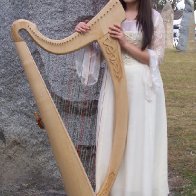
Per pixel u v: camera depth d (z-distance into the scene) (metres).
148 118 3.68
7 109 4.54
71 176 3.56
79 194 3.56
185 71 14.87
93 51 3.79
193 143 6.66
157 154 3.77
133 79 3.66
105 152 3.69
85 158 4.36
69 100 4.38
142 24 3.67
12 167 4.59
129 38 3.68
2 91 4.53
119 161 3.60
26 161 4.57
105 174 3.68
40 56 4.33
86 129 4.39
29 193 4.55
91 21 3.56
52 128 3.58
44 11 4.39
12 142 4.57
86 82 3.84
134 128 3.65
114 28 3.54
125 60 3.69
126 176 3.67
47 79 4.36
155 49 3.75
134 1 3.72
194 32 22.48
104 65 4.24
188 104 9.57
